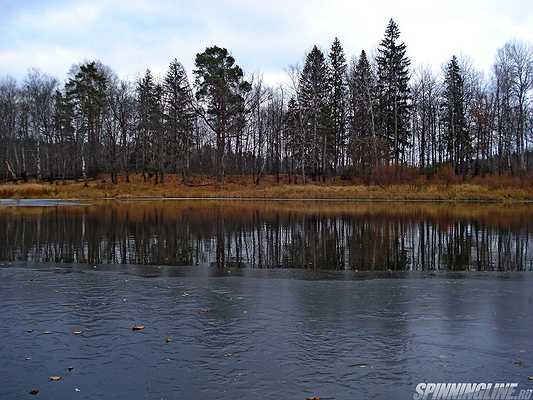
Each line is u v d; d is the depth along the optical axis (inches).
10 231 991.0
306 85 2600.9
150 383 256.8
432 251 765.3
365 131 2513.5
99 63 2906.0
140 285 497.4
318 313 390.6
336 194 2052.2
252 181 2605.8
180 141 2800.2
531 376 267.6
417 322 366.6
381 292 469.7
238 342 319.6
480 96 2546.8
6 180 2711.6
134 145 2965.1
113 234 954.7
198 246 812.0
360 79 2536.9
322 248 793.6
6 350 303.4
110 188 2340.1
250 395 243.1
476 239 896.9
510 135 2417.6
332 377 265.0
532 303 425.4
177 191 2282.2
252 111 2672.2
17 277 536.4
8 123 3016.7
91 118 2588.6
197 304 418.3
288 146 2768.2
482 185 2012.8
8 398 239.1
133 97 2824.8
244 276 553.9
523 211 1473.9
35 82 3129.9
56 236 922.7
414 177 2162.9
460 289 484.1
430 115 2694.4
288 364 282.5
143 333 337.1
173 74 2768.2
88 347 309.1
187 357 292.8
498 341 323.0
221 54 2426.2
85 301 426.6
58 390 248.2
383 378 264.2
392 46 2484.0
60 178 2812.5
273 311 396.5
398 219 1248.2
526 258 704.4
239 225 1116.5
